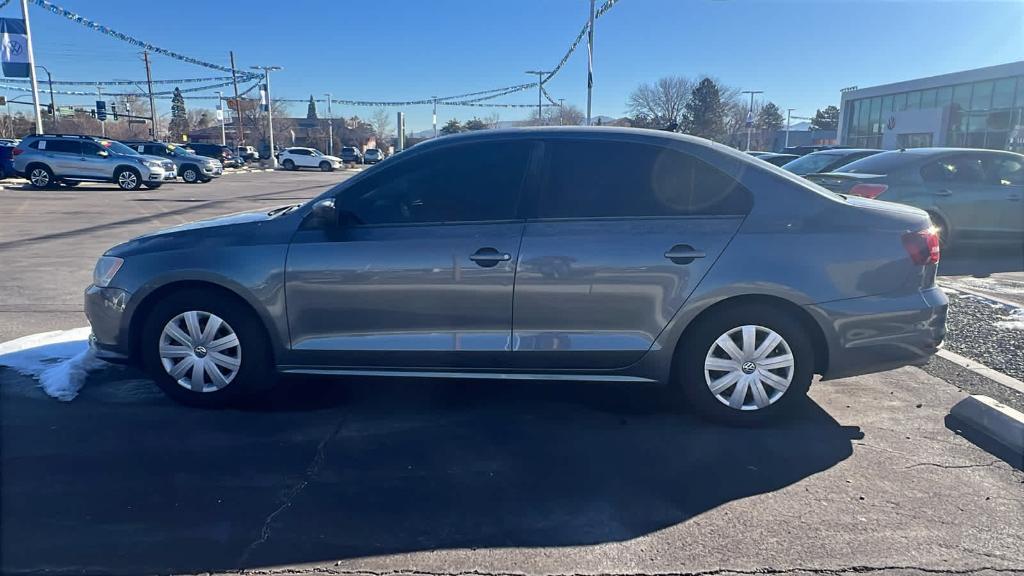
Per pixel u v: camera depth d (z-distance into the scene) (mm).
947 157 9656
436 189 4188
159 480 3508
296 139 97938
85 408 4387
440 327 4148
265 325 4250
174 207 18094
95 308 4406
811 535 3090
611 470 3680
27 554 2900
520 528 3133
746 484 3539
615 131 4230
